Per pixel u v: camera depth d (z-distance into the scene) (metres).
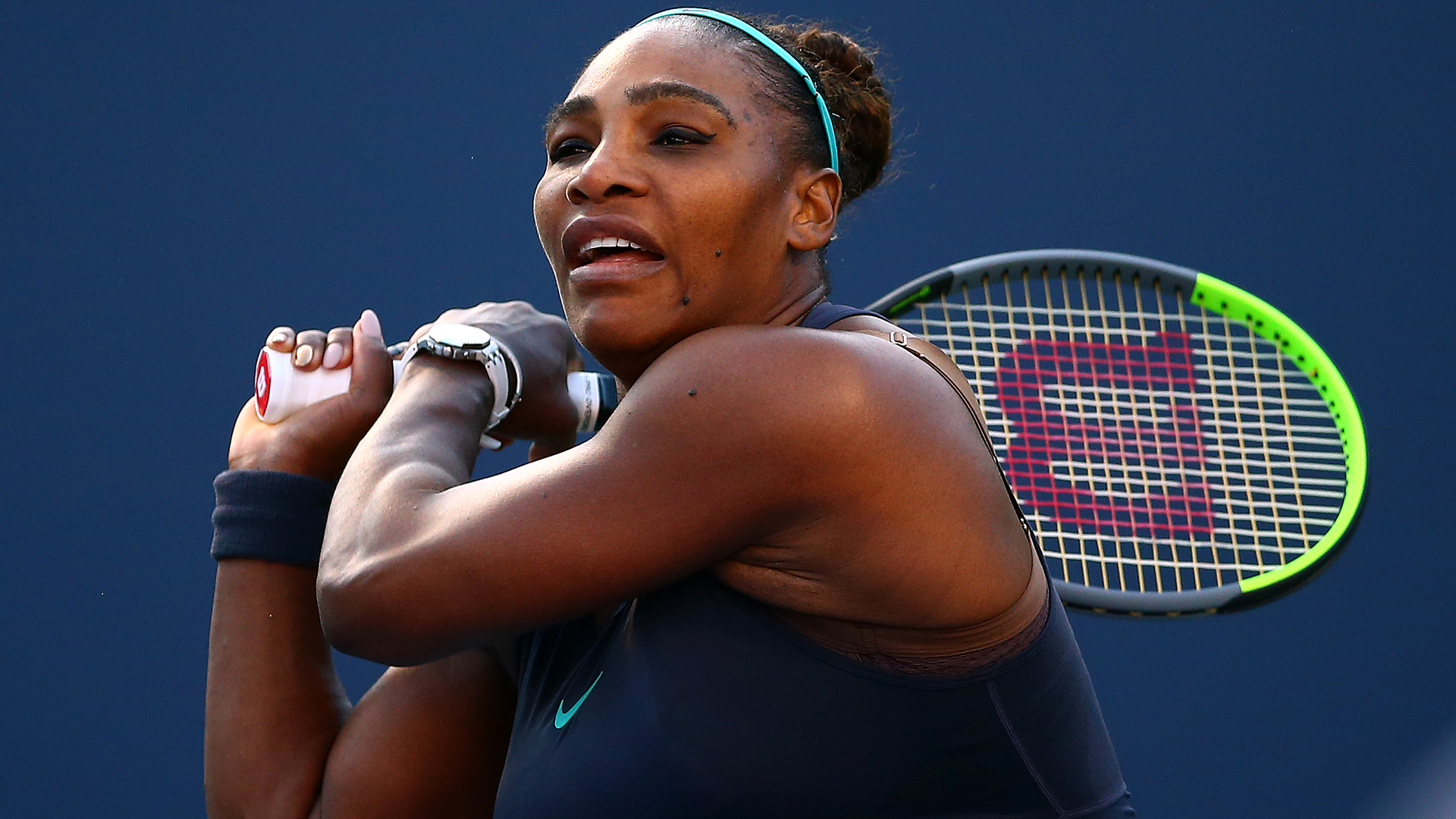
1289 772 15.81
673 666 4.39
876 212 18.31
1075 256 8.85
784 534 4.27
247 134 18.28
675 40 4.82
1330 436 14.82
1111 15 18.75
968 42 18.75
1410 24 18.38
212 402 17.50
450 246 18.34
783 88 4.90
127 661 16.30
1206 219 18.19
